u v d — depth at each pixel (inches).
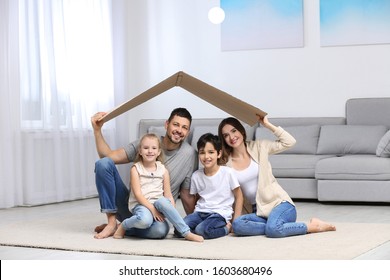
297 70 297.7
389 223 199.3
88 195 291.4
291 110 298.8
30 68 261.7
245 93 306.0
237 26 305.7
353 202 256.8
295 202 259.3
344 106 290.2
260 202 173.6
